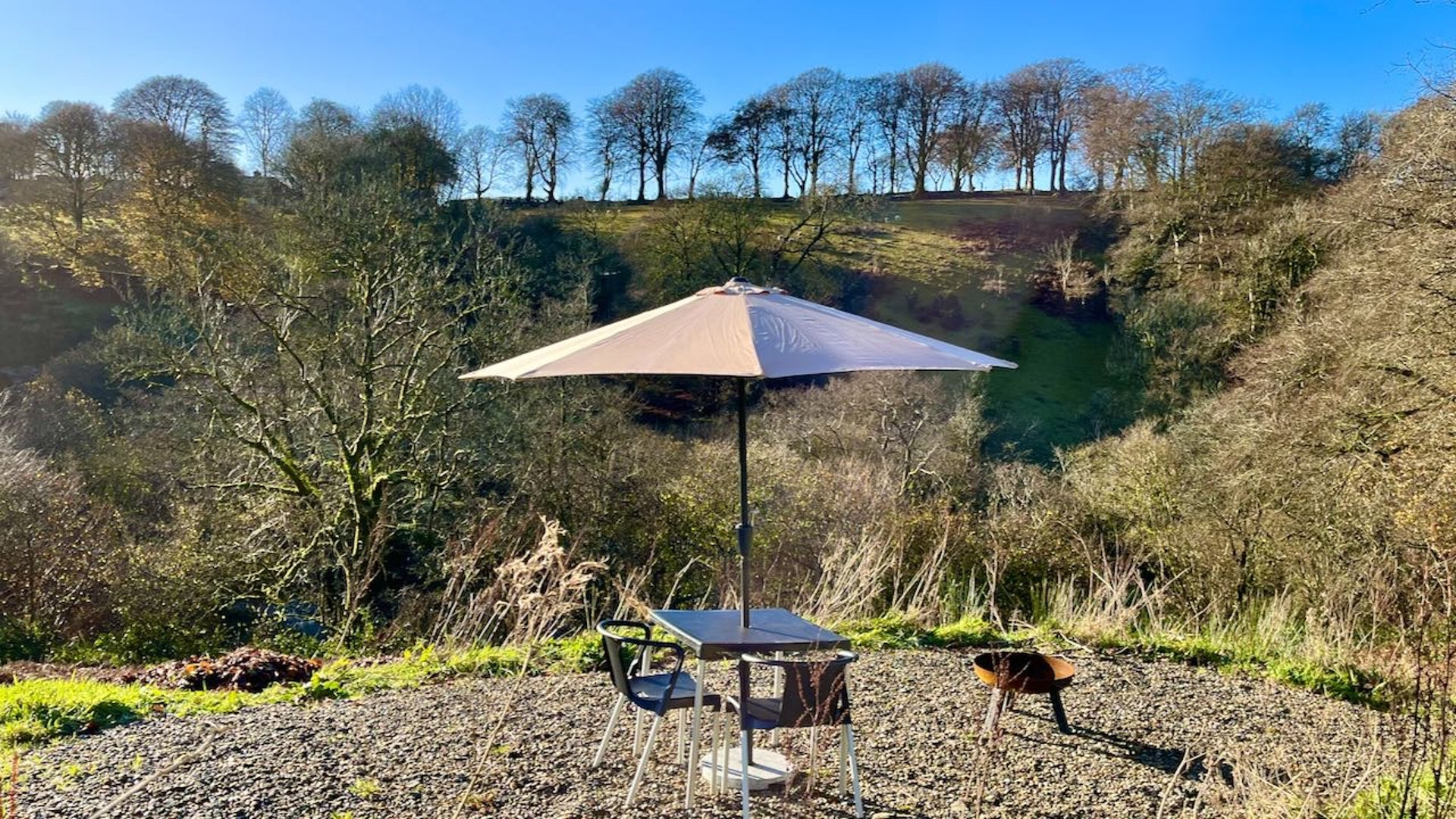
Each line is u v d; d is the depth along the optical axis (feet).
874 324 13.97
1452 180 39.19
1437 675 11.82
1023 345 119.55
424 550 57.00
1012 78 187.32
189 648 46.32
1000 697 16.06
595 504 58.59
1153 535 50.31
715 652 12.55
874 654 22.06
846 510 50.90
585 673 19.94
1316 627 23.34
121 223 114.93
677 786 13.53
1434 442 38.81
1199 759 15.44
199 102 139.74
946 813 12.98
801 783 13.74
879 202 148.77
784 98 188.85
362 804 12.62
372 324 51.93
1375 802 12.87
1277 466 43.68
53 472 52.49
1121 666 21.71
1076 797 13.73
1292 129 115.65
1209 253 104.99
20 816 12.02
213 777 13.47
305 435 53.67
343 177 96.89
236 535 51.11
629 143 185.68
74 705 16.53
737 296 13.61
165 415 59.77
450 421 57.67
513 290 62.95
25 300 101.24
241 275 54.44
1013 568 42.78
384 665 20.98
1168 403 93.09
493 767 14.05
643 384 96.94
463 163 161.07
